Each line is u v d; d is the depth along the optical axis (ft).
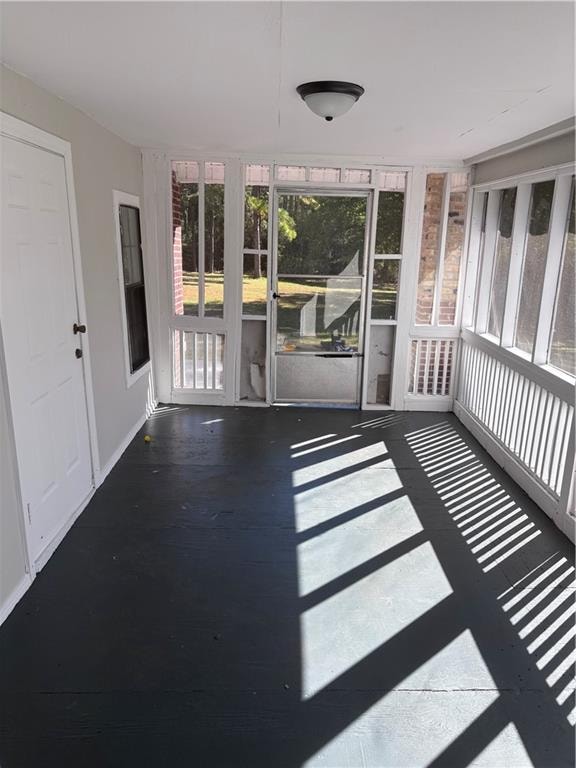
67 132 10.37
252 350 18.03
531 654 7.65
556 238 11.56
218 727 6.42
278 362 18.04
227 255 16.92
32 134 8.84
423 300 17.47
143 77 8.52
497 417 14.39
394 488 12.57
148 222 16.44
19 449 8.48
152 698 6.79
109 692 6.86
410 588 9.04
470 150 14.48
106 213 12.73
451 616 8.39
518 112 10.09
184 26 6.34
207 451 14.43
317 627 8.10
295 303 17.58
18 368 8.44
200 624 8.10
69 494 10.66
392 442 15.38
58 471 10.10
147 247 16.61
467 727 6.50
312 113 10.86
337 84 8.39
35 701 6.70
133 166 15.15
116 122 12.07
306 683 7.08
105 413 12.77
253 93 9.37
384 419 17.31
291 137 13.60
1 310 7.92
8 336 8.12
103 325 12.57
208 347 17.79
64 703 6.68
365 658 7.52
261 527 10.79
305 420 17.04
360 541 10.37
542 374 11.74
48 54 7.46
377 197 16.61
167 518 11.03
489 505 11.85
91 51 7.32
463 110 10.07
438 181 16.57
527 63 7.38
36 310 9.11
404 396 18.15
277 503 11.75
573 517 10.49
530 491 12.19
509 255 14.34
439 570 9.53
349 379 18.24
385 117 10.86
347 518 11.19
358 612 8.44
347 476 13.14
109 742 6.20
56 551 9.80
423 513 11.46
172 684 7.01
